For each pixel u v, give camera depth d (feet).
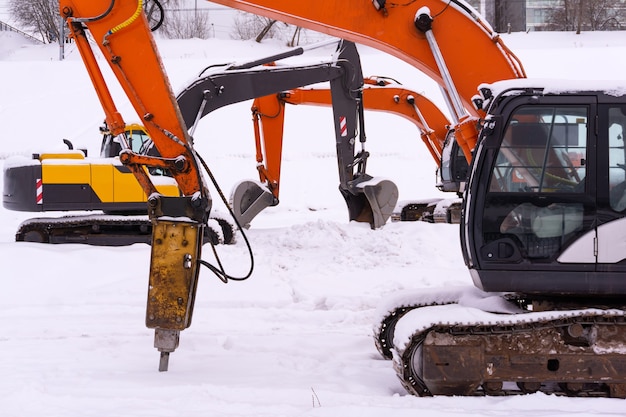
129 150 21.08
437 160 56.49
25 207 43.93
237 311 30.66
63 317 29.35
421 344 19.25
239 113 113.50
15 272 35.73
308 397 18.83
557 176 19.53
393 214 61.41
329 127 108.68
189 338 26.02
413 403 18.26
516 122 19.67
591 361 19.06
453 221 55.83
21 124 108.58
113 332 27.02
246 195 47.75
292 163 93.30
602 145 19.35
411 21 24.48
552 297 20.47
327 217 70.79
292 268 38.86
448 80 24.36
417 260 40.81
